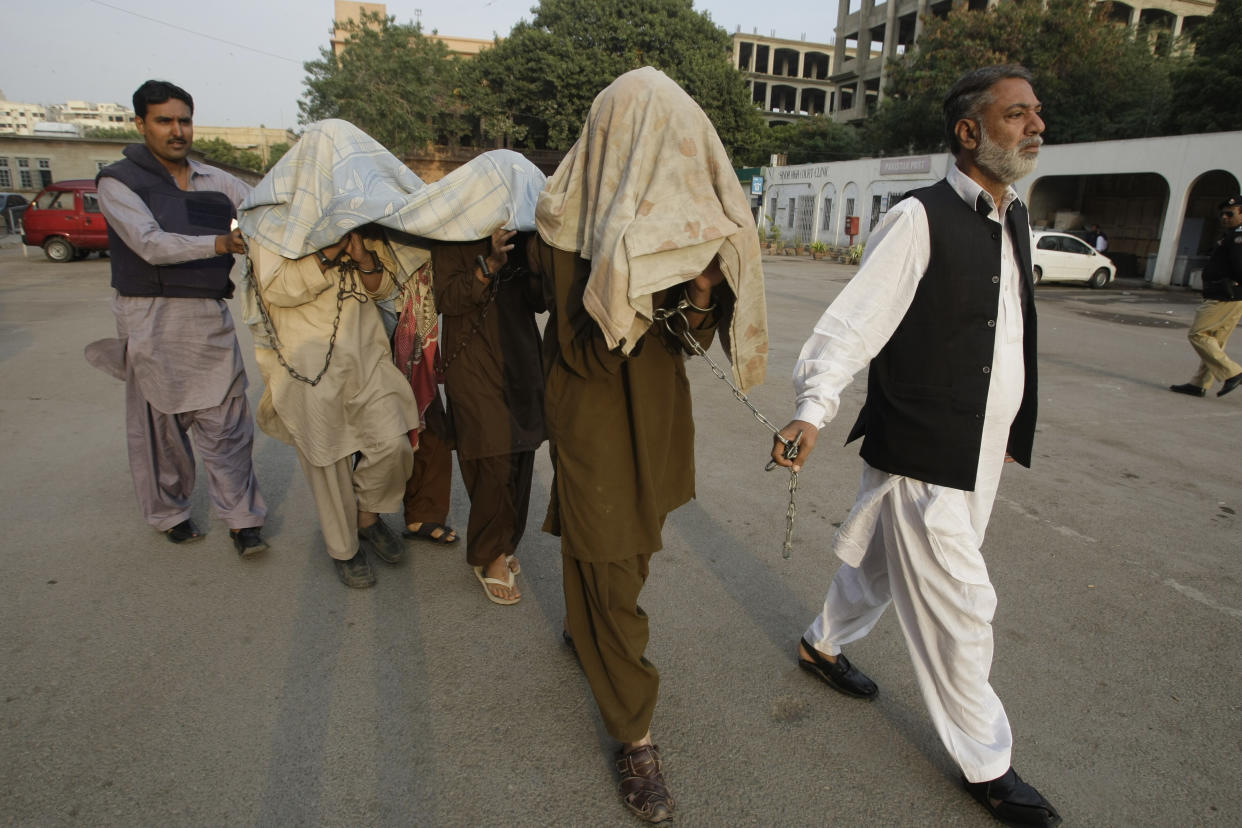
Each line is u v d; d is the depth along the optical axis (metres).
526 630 2.93
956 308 1.95
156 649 2.72
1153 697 2.61
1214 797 2.16
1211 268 6.85
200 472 4.46
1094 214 24.28
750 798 2.12
